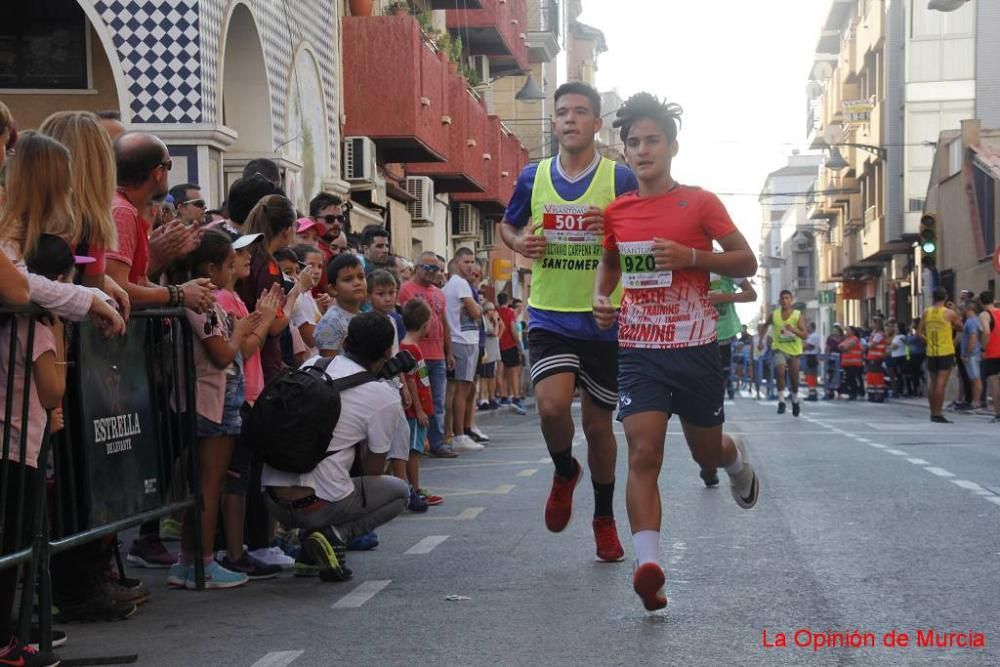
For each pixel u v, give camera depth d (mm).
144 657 5832
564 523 7762
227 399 7594
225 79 17938
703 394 6453
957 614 6184
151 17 14781
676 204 6434
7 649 5645
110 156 6367
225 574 7551
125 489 6715
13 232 5770
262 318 7770
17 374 5656
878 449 15117
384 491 7809
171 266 7938
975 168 36531
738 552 7953
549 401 7340
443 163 30719
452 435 16719
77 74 16656
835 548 8047
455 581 7379
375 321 7938
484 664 5438
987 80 45500
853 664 5312
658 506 6199
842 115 60469
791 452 14695
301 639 6070
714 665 5320
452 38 36250
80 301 5770
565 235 7328
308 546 7492
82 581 6668
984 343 22875
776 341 23875
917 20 45906
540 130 51656
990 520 9148
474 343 16641
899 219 47469
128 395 6781
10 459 5629
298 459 7461
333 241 11680
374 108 24516
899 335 37781
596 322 7215
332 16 22094
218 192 15430
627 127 6508
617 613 6340
